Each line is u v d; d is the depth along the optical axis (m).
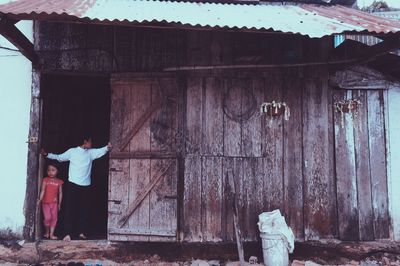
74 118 8.76
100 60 5.96
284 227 5.51
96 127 9.17
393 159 6.09
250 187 5.95
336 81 6.09
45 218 5.88
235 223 5.64
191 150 5.93
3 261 5.54
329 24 4.76
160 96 5.93
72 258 5.67
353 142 6.09
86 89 9.06
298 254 5.86
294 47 6.12
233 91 6.03
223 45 6.07
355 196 6.02
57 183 6.00
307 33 4.40
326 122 6.08
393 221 6.01
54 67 5.88
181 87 5.96
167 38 6.04
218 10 5.39
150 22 4.38
